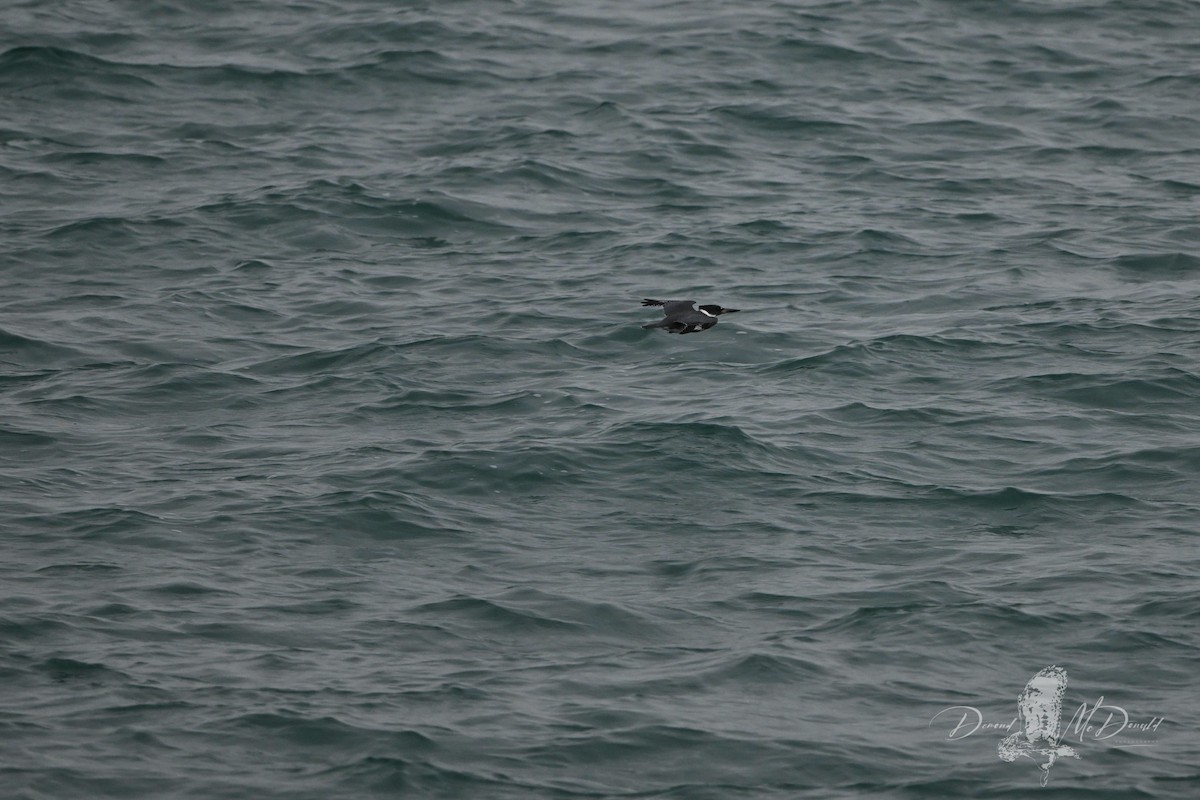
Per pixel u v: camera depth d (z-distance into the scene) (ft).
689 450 265.95
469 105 465.88
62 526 238.48
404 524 241.55
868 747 185.78
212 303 337.72
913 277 352.08
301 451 269.23
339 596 219.82
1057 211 394.52
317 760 180.96
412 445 270.87
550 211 392.06
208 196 397.80
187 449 270.46
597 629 212.23
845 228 380.99
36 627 207.72
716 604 219.61
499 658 204.64
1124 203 399.65
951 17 540.93
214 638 207.41
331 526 240.53
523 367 305.73
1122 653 205.36
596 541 238.68
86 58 488.44
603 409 285.02
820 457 266.16
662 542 238.27
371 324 327.06
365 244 373.20
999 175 419.95
